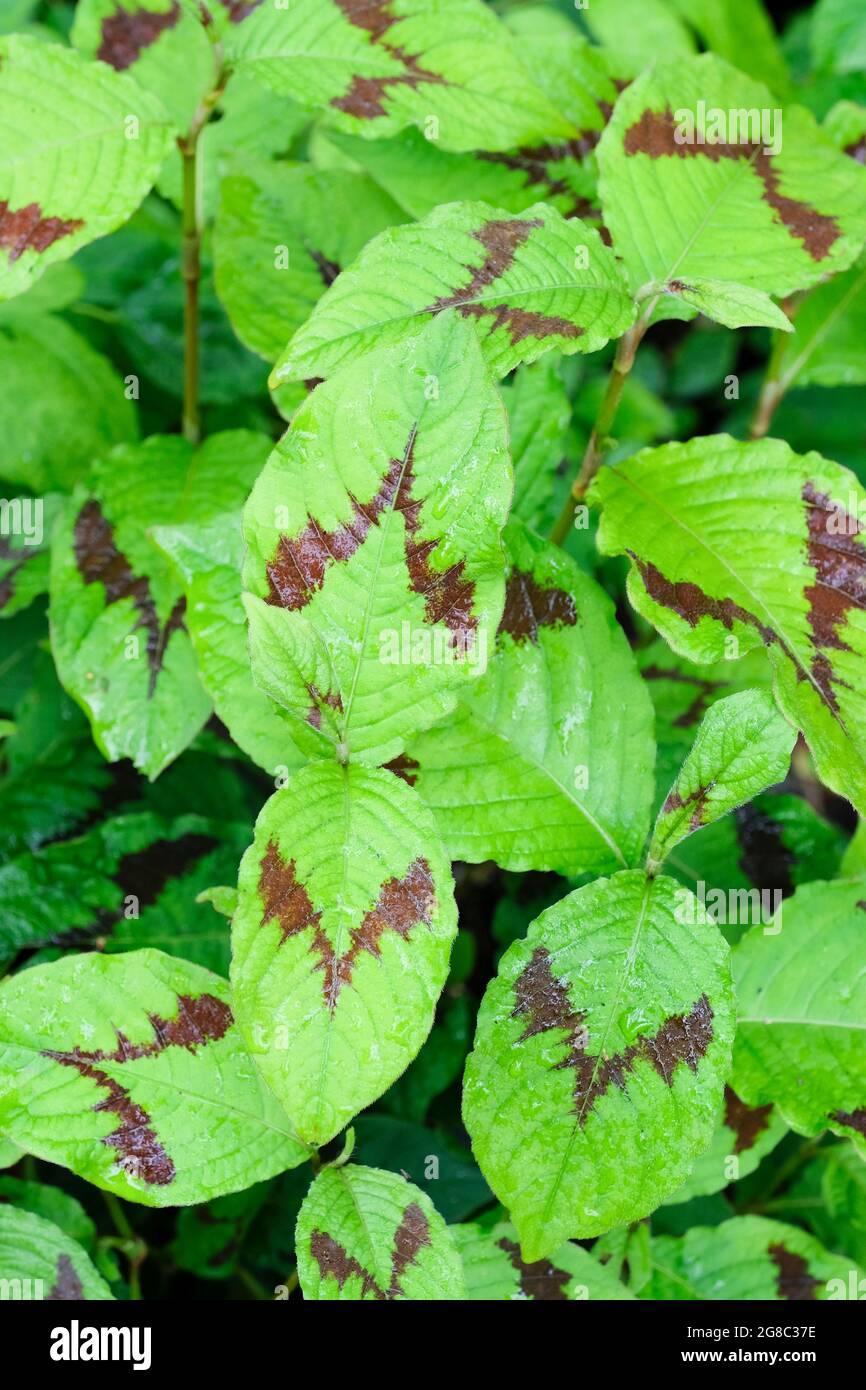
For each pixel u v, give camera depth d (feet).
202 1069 3.11
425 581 3.00
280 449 2.97
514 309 3.11
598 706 3.25
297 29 3.41
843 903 3.35
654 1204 3.05
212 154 3.78
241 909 2.95
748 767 3.09
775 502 3.22
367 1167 3.10
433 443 2.96
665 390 5.57
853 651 3.14
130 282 4.13
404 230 3.12
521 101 3.47
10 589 3.78
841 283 3.78
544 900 3.84
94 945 3.58
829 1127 3.26
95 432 3.93
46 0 4.82
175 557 3.26
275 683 2.99
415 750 3.22
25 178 3.29
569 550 4.03
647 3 4.11
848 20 4.28
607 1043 3.08
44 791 3.82
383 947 2.97
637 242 3.27
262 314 3.54
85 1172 3.07
